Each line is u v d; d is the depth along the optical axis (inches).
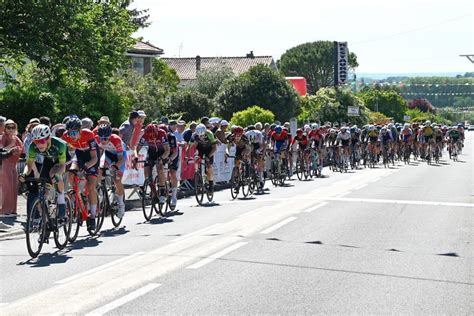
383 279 371.9
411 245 485.4
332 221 607.8
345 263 415.5
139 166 832.3
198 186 763.4
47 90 1071.6
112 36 1309.1
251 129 918.4
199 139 768.9
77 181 514.3
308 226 575.2
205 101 2295.8
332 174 1275.8
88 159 519.8
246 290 343.0
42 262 426.6
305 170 1157.7
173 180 690.2
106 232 557.6
